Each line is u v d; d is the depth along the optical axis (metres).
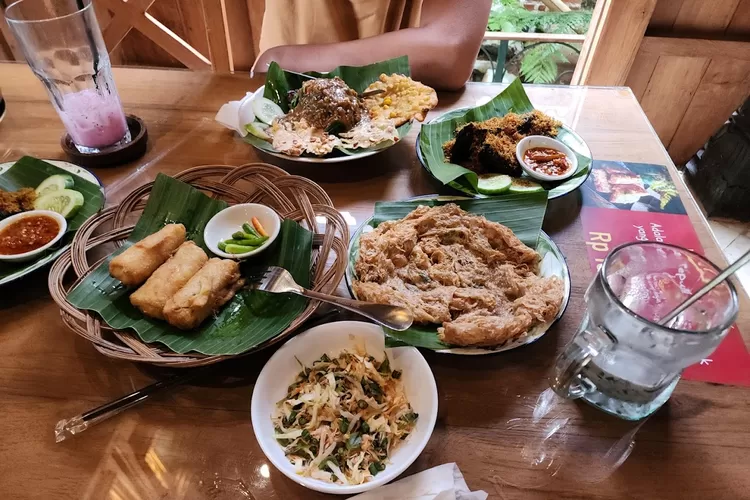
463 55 1.61
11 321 0.96
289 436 0.76
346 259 0.94
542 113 1.40
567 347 0.85
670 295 0.80
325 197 1.09
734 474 0.75
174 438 0.80
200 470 0.76
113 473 0.76
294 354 0.84
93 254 1.06
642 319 0.67
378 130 1.31
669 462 0.76
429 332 0.88
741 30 2.25
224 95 1.55
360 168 1.31
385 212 1.10
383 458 0.75
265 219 1.08
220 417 0.82
